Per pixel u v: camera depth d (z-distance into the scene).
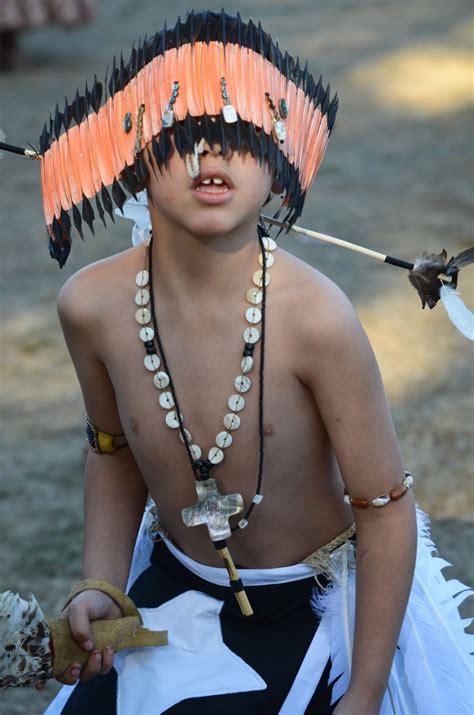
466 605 9.55
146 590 5.75
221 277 4.96
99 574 5.67
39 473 12.02
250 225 4.91
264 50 4.75
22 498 11.48
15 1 32.06
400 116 28.05
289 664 5.30
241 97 4.60
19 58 34.53
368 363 5.00
